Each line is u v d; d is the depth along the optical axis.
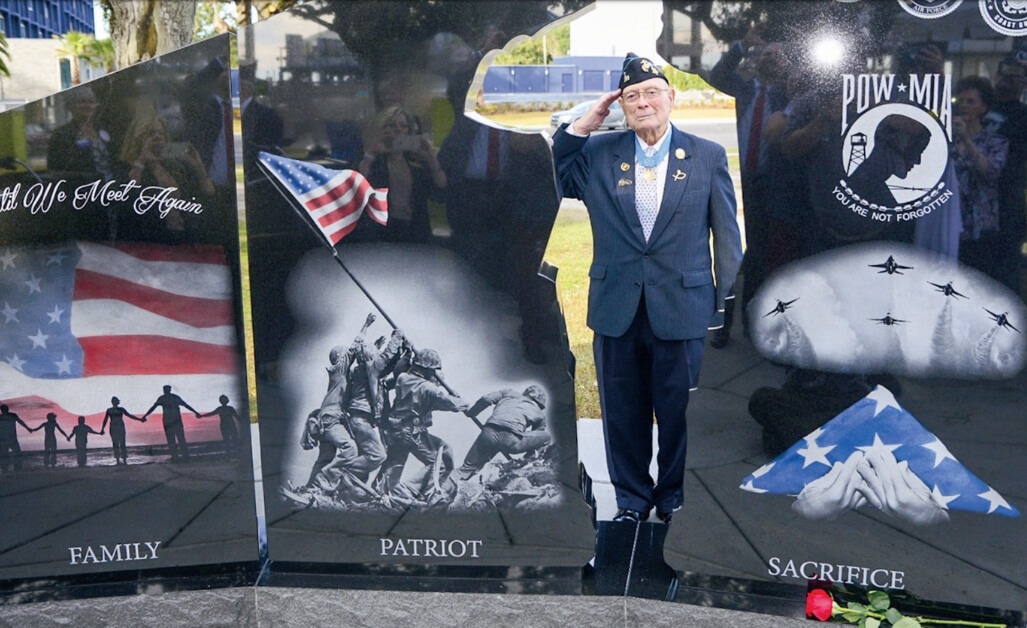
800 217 2.80
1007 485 2.80
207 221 3.00
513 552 3.15
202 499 3.20
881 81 2.68
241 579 3.21
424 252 3.00
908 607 2.93
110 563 3.23
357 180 2.97
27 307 3.07
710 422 2.99
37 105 2.95
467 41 2.84
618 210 3.32
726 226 3.26
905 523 2.90
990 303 2.72
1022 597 2.84
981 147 2.64
